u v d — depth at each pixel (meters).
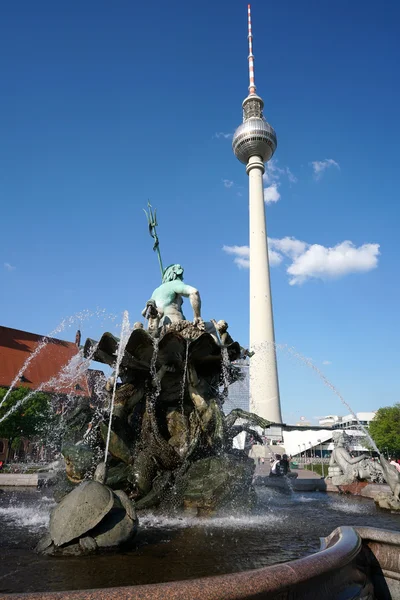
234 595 3.08
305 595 3.62
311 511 11.80
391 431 73.25
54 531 6.00
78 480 10.21
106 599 2.86
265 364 83.81
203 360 12.05
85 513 6.12
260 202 102.75
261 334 90.56
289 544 6.98
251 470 11.04
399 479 12.06
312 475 30.19
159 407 12.06
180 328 11.91
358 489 16.59
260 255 97.12
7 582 4.70
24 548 6.38
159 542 6.91
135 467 10.57
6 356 65.88
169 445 10.70
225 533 7.93
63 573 5.03
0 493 15.60
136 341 11.01
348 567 4.46
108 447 10.67
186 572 5.15
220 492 10.03
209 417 11.60
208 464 10.56
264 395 82.00
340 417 108.94
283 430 71.06
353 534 4.96
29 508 11.37
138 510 9.96
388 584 4.92
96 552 5.90
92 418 12.18
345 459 17.91
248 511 10.09
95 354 12.39
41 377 66.62
